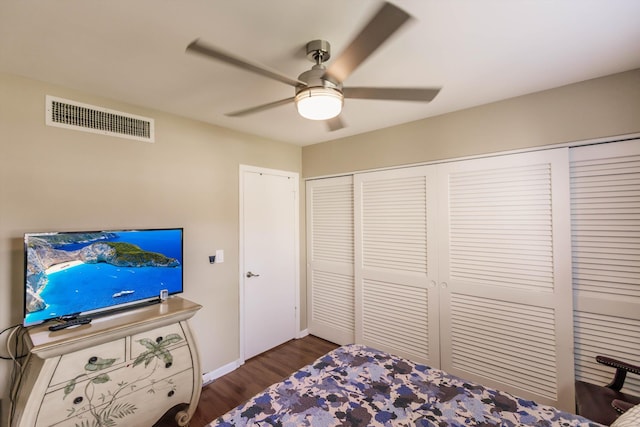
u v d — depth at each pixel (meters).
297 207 3.67
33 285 1.66
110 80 1.87
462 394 1.54
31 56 1.58
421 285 2.72
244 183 3.07
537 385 2.14
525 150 2.17
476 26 1.36
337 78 1.41
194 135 2.64
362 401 1.48
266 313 3.29
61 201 1.92
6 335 1.71
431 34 1.42
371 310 3.09
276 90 2.04
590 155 1.97
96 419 1.66
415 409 1.42
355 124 2.85
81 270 1.83
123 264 2.03
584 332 2.01
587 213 1.99
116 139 2.17
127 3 1.18
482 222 2.38
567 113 2.01
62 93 1.94
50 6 1.19
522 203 2.20
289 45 1.51
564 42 1.50
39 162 1.84
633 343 1.84
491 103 2.31
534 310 2.16
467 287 2.46
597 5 1.22
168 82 1.90
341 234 3.40
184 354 2.07
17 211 1.76
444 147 2.55
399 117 2.65
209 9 1.23
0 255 1.71
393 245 2.92
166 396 1.96
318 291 3.64
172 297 2.37
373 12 1.25
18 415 1.51
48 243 1.72
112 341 1.74
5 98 1.74
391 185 2.92
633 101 1.80
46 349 1.46
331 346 3.42
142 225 2.29
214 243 2.79
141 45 1.49
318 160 3.57
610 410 1.56
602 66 1.76
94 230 2.04
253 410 1.42
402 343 2.86
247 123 2.77
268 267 3.31
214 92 2.06
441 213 2.60
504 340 2.29
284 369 2.93
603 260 1.94
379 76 1.86
